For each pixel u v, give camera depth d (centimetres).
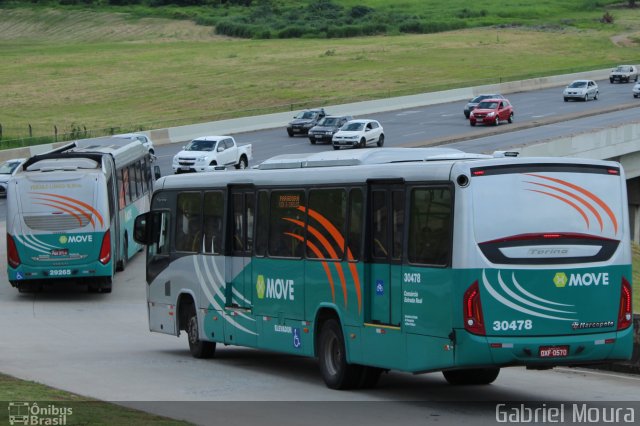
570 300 3719
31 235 7994
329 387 4328
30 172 8062
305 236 4447
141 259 10231
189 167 14838
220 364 5147
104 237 8106
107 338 6234
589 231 3769
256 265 4775
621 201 3847
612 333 3791
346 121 18712
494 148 15075
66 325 6825
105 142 10250
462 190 3653
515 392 4262
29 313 7412
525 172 3706
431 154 4375
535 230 3694
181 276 5378
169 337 6288
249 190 4856
